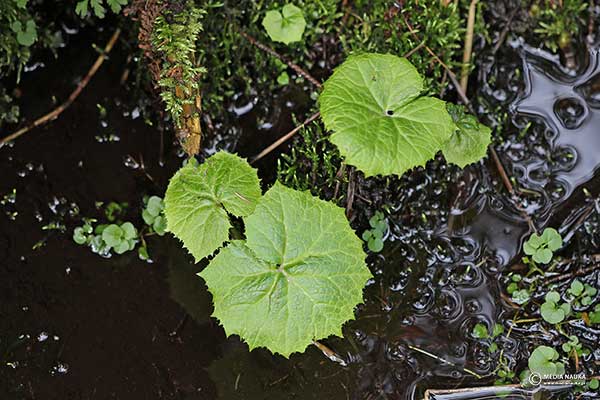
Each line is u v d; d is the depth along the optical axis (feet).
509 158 2.52
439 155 2.51
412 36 2.51
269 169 2.50
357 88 2.23
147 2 2.34
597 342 2.36
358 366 2.37
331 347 2.39
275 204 2.27
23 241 2.46
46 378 2.36
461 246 2.46
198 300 2.43
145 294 2.44
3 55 2.53
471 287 2.43
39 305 2.41
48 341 2.39
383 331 2.40
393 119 2.22
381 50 2.53
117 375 2.37
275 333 2.23
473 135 2.36
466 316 2.40
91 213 2.49
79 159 2.54
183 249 2.47
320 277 2.24
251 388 2.36
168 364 2.38
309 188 2.46
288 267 2.25
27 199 2.50
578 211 2.47
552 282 2.41
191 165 2.31
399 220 2.48
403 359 2.37
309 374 2.37
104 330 2.40
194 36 2.34
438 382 2.35
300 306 2.23
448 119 2.23
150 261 2.46
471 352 2.37
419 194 2.50
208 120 2.54
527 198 2.49
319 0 2.54
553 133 2.53
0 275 2.43
